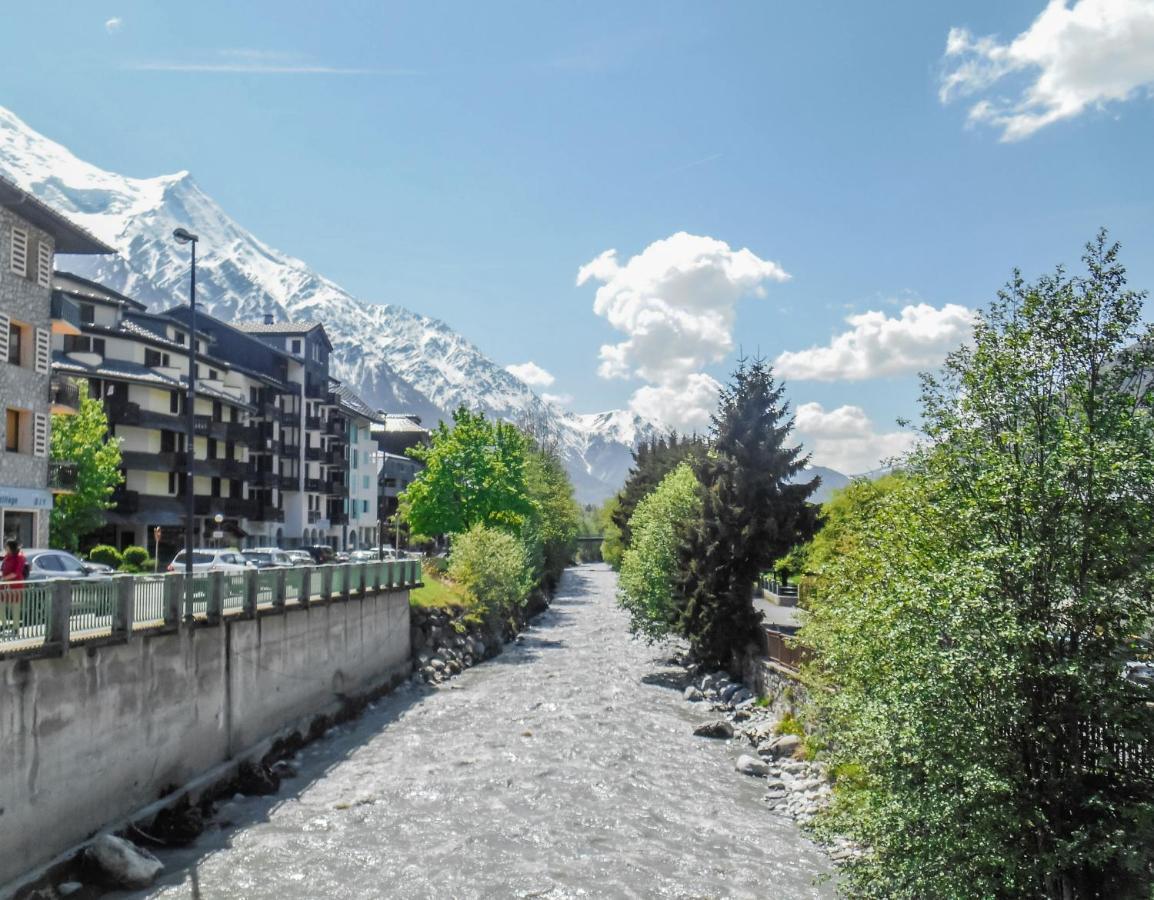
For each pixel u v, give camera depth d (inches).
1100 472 502.9
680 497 2012.8
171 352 2628.0
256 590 1066.1
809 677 1008.2
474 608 2151.8
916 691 516.4
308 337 3705.7
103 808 748.6
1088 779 521.3
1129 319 541.6
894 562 590.2
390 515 4795.8
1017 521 535.5
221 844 796.6
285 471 3518.7
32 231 1448.1
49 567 1105.4
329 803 931.3
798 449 1712.6
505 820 885.2
